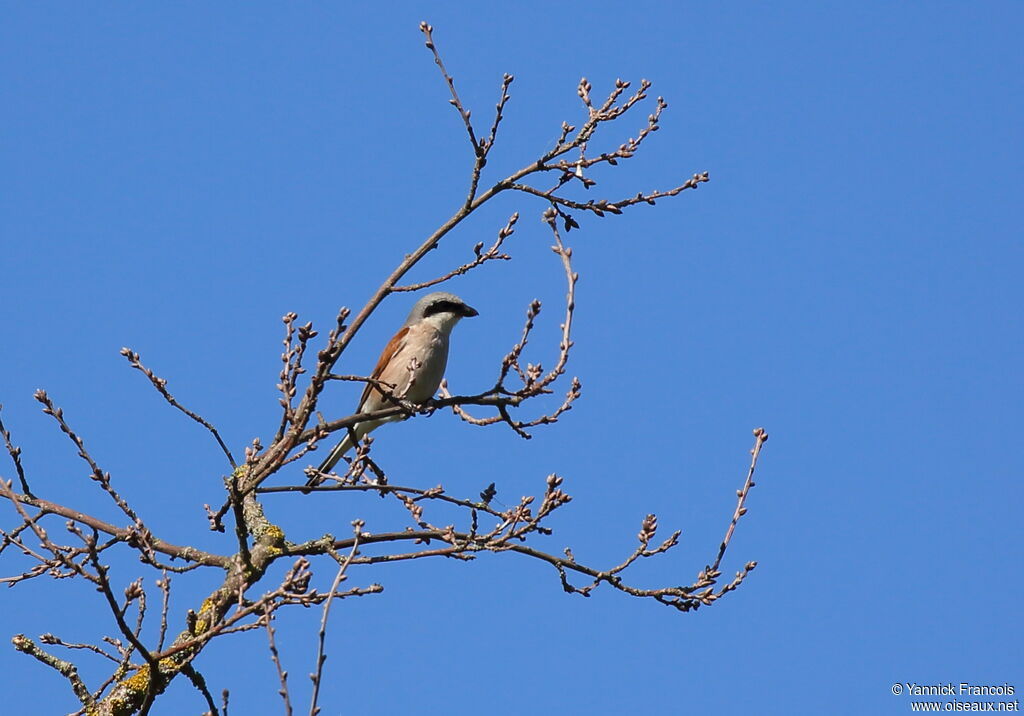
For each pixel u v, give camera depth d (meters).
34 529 8.66
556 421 10.69
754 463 10.82
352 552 7.46
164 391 10.16
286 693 6.86
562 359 10.34
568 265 10.39
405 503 10.70
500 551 10.22
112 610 8.48
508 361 10.51
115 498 9.49
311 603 8.42
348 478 10.52
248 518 11.38
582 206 10.59
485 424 10.74
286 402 9.87
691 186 10.57
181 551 10.98
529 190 10.74
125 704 9.27
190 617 9.12
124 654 9.14
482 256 10.48
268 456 10.04
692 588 10.65
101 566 8.37
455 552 10.28
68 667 9.12
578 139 10.68
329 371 9.90
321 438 10.03
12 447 10.55
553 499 10.05
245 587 10.33
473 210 10.80
